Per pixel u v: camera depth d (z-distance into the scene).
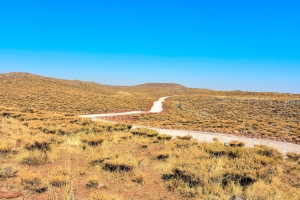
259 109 60.03
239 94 126.12
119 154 9.69
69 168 7.14
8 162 7.89
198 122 31.98
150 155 10.37
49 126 16.48
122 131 17.77
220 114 51.12
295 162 10.65
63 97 68.81
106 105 60.69
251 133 22.20
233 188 6.35
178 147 12.29
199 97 102.12
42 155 8.71
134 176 7.11
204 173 7.02
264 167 7.94
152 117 40.62
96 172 7.60
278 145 16.06
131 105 65.62
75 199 5.34
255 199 5.77
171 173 7.48
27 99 56.81
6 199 5.03
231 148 10.41
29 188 5.75
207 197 5.95
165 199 5.80
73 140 12.12
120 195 5.86
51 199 5.18
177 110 59.88
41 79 109.62
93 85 139.75
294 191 6.71
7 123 17.88
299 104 61.16
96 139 11.88
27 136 12.38
